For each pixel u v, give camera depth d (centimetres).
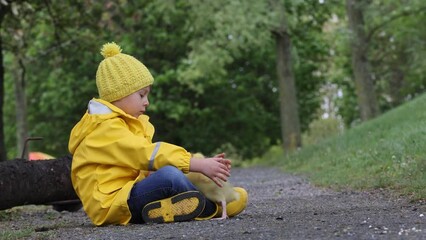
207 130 3025
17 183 786
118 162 539
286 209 666
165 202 536
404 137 1171
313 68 3123
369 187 846
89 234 498
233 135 3123
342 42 2594
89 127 548
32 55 2500
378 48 3216
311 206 684
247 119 3070
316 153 1730
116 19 1900
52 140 3228
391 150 1121
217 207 557
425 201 633
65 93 2958
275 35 2384
